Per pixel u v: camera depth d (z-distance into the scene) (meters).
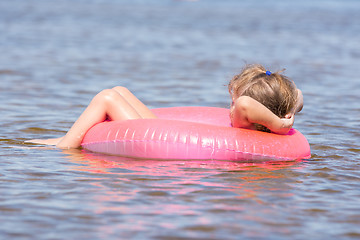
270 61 45.25
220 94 29.42
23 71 34.69
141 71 37.59
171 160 14.69
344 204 11.22
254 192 11.84
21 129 18.84
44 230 9.38
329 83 33.88
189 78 35.16
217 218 10.12
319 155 16.02
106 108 16.14
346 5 175.38
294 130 16.50
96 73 35.66
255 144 14.72
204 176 13.06
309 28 82.25
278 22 93.44
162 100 27.03
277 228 9.73
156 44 56.00
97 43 54.34
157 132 14.80
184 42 58.88
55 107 23.69
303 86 32.50
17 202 10.77
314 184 12.69
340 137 18.80
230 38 64.69
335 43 61.88
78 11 100.12
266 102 15.17
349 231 9.70
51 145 16.36
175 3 158.12
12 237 9.06
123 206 10.66
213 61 44.66
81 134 15.98
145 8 122.31
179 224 9.77
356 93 30.11
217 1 184.12
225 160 14.63
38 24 70.88
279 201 11.28
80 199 11.04
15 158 14.48
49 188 11.76
